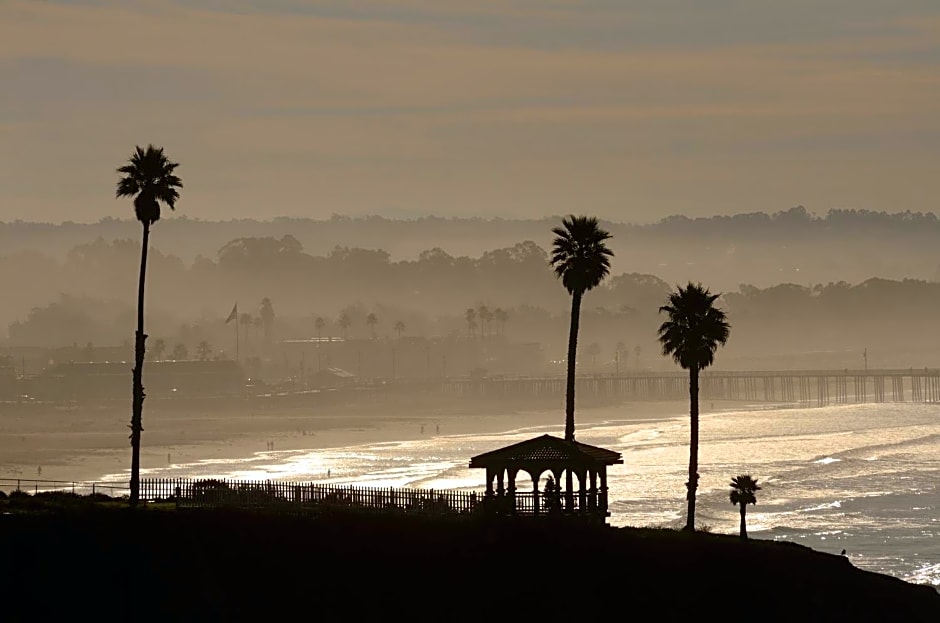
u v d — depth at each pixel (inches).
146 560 7426.2
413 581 7352.4
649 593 7465.6
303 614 7249.0
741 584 7701.8
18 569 7332.7
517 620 7224.4
